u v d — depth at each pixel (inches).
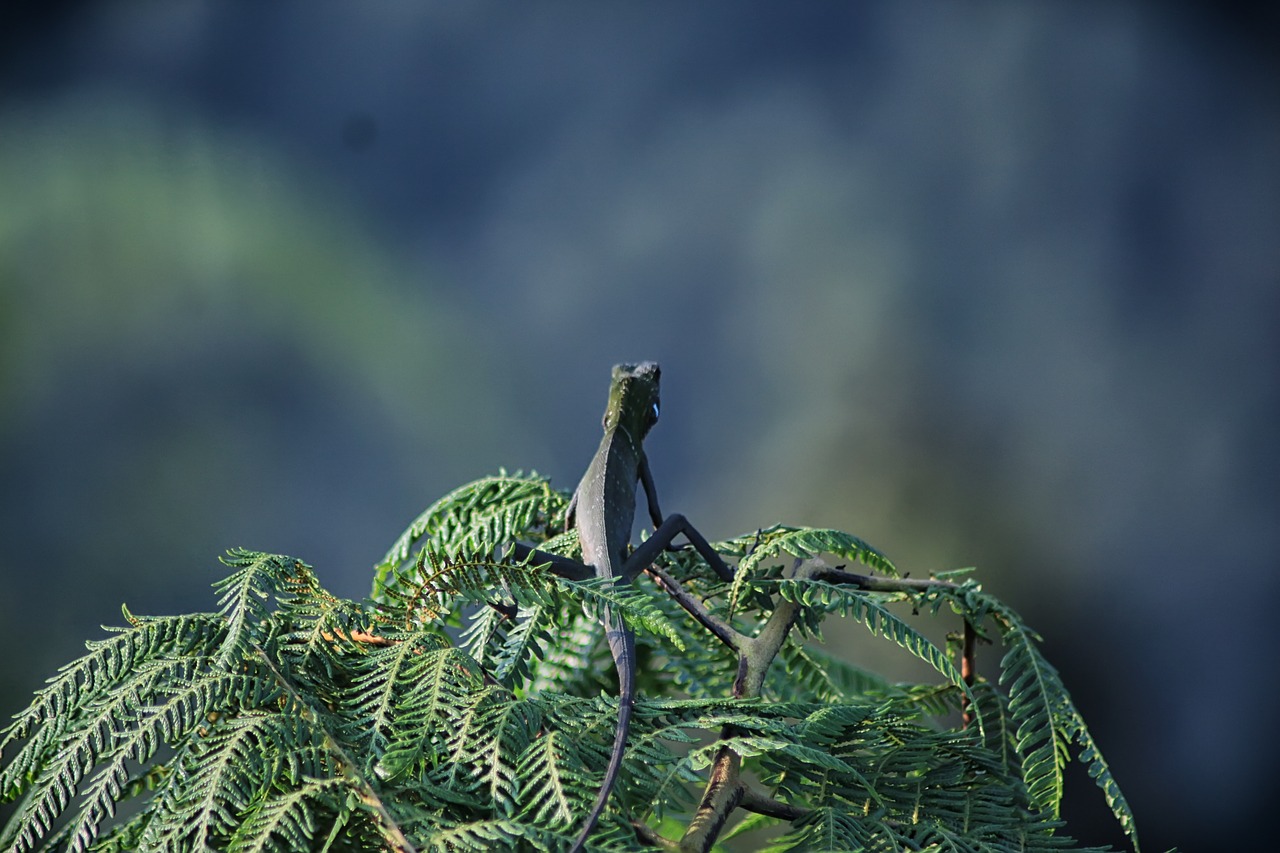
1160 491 743.7
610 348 1026.1
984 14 941.2
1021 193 871.1
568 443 1025.5
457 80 1109.1
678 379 976.3
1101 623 709.3
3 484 780.6
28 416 803.4
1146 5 881.5
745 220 995.3
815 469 826.2
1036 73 902.4
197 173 969.5
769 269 966.4
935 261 888.9
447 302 1044.5
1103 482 753.6
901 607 324.2
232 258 917.2
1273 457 728.3
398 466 928.3
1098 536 737.0
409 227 1081.4
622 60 1095.6
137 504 804.6
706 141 1041.5
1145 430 763.4
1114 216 840.3
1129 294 817.5
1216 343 781.9
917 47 970.1
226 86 1067.3
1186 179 834.2
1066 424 781.9
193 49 1069.1
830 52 1023.0
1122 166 848.9
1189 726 669.9
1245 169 824.9
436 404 970.7
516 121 1105.4
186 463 835.4
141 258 890.1
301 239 981.2
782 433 871.7
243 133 1052.5
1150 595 709.9
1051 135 892.0
